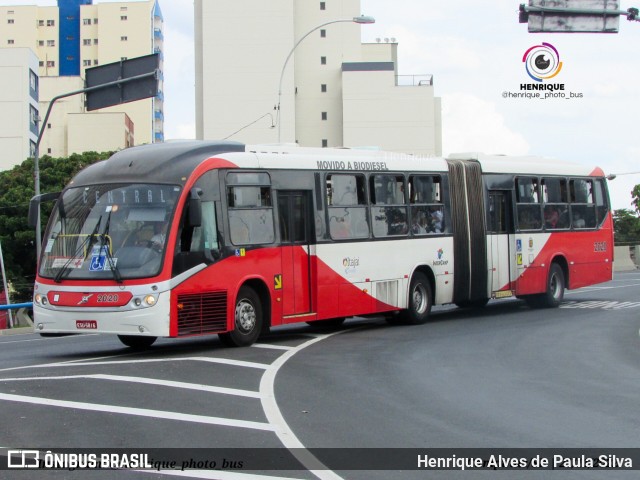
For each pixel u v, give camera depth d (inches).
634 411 414.0
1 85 2915.8
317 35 3774.6
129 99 981.8
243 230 634.8
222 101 3627.0
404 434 360.2
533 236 925.8
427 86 3703.3
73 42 4768.7
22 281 1926.7
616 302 1043.9
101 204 605.9
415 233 796.6
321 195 705.6
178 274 581.9
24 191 1950.1
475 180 866.8
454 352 621.3
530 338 703.7
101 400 424.5
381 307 756.6
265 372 519.8
